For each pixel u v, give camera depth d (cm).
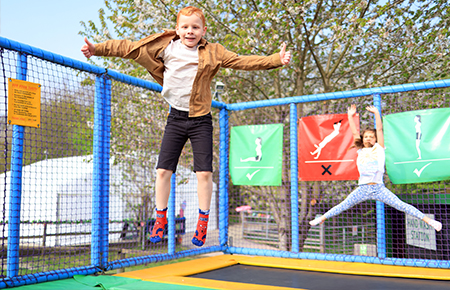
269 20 701
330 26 686
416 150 406
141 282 311
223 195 524
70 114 375
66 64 338
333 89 755
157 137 483
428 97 530
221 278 356
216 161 689
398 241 519
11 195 292
